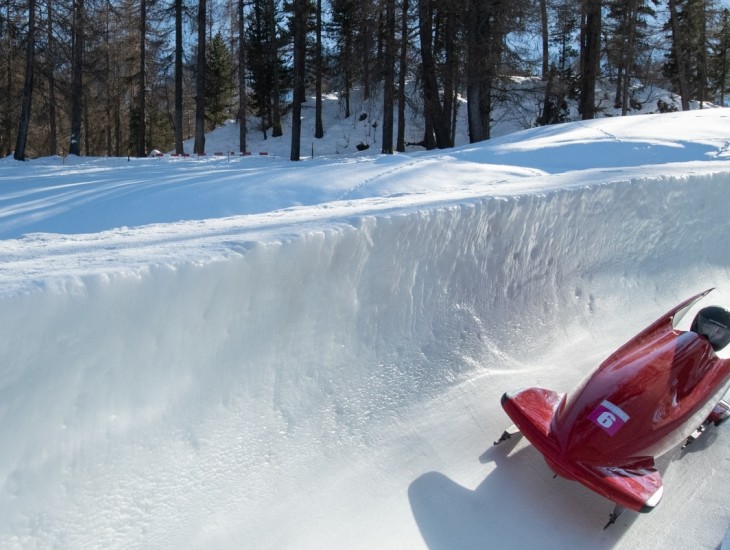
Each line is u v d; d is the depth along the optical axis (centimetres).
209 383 279
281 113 3856
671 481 358
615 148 1145
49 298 216
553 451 312
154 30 3086
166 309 253
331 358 342
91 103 3728
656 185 628
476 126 2155
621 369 345
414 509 316
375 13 2097
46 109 3422
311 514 296
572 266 553
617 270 607
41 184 1350
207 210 876
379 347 373
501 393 423
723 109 1642
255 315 294
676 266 677
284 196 916
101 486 243
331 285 333
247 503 285
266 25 3862
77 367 229
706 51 3897
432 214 391
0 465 214
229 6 2939
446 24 2248
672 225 662
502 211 452
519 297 495
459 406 396
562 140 1278
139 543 251
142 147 3111
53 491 229
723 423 416
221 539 269
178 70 2738
